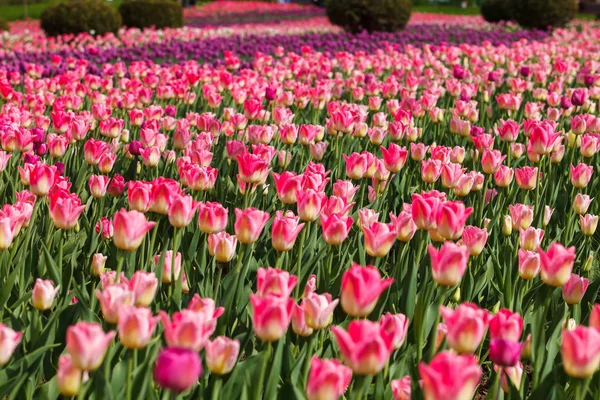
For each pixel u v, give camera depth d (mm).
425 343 3283
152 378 2678
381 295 3348
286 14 47906
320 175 3699
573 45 17281
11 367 2670
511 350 2113
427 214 3139
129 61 15336
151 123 5879
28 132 5008
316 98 7785
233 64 11906
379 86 9172
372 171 4605
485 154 4805
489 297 4148
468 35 23500
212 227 3199
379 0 23875
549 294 2986
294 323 2627
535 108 7504
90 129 6891
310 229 4270
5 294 3158
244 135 6738
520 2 27844
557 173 6473
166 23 25859
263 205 5137
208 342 2303
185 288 3471
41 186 3529
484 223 4844
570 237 5023
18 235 3846
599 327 2387
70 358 2090
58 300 3428
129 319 2100
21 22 37062
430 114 7535
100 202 4547
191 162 4676
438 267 2494
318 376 1931
